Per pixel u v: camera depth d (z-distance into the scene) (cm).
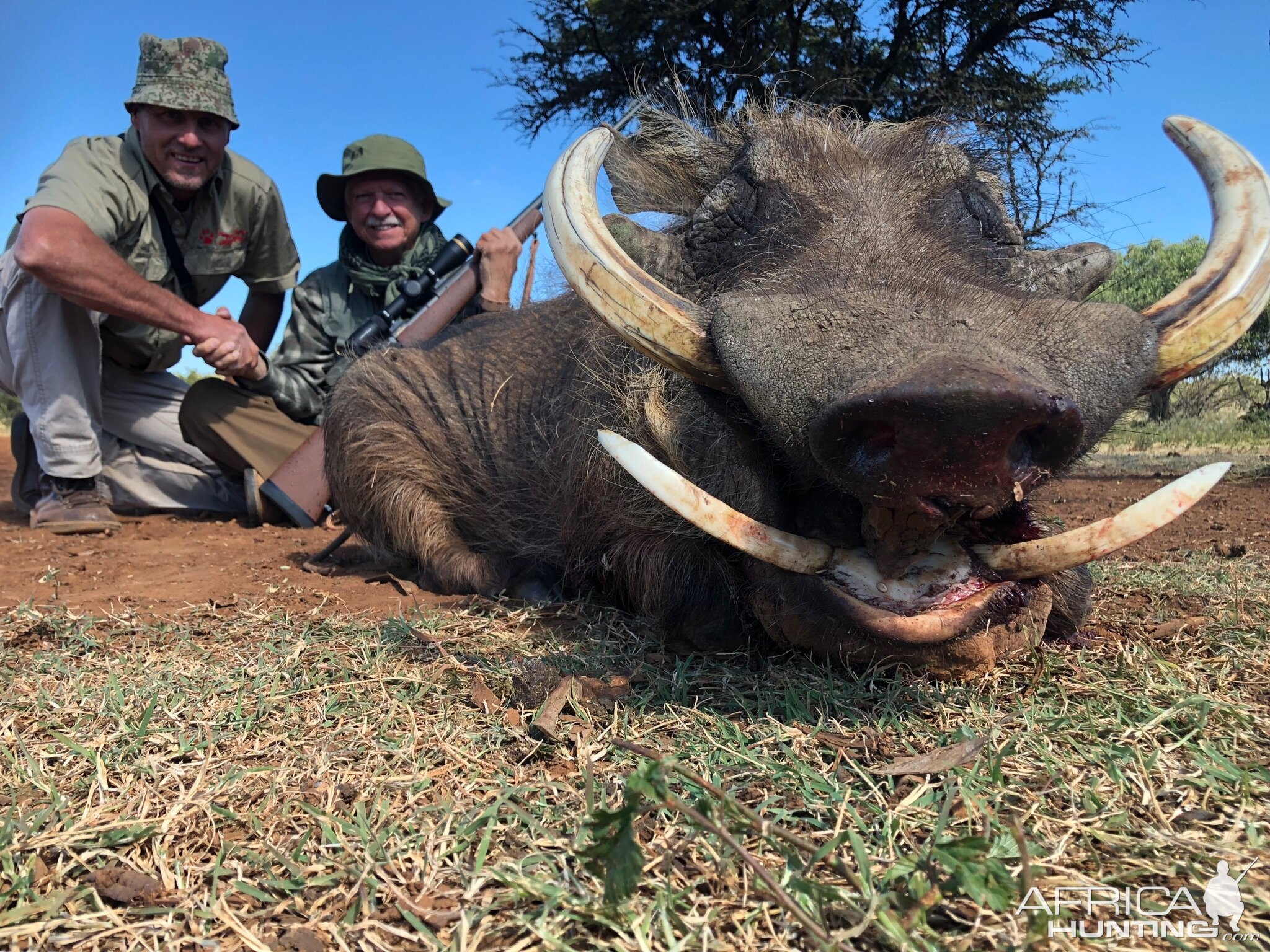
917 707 88
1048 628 112
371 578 172
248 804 73
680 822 65
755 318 77
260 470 248
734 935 53
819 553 82
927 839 63
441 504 170
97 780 77
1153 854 61
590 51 490
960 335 69
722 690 96
